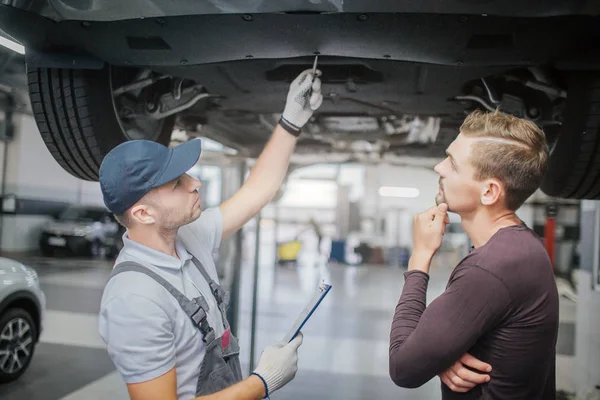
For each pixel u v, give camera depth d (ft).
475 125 3.63
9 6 5.36
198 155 4.04
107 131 6.77
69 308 21.07
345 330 19.34
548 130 6.88
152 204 3.93
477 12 4.72
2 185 36.06
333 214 57.16
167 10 5.11
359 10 4.80
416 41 5.25
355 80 6.36
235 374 4.25
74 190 42.45
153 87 7.52
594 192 6.61
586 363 13.26
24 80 19.66
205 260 4.67
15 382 12.28
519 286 3.24
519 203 3.62
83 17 5.35
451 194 3.69
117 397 11.60
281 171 5.41
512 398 3.47
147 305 3.63
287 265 43.98
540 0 4.58
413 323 3.65
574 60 5.36
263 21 5.15
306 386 12.75
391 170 39.52
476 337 3.28
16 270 12.26
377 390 12.71
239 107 7.91
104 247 38.73
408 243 50.60
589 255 13.48
